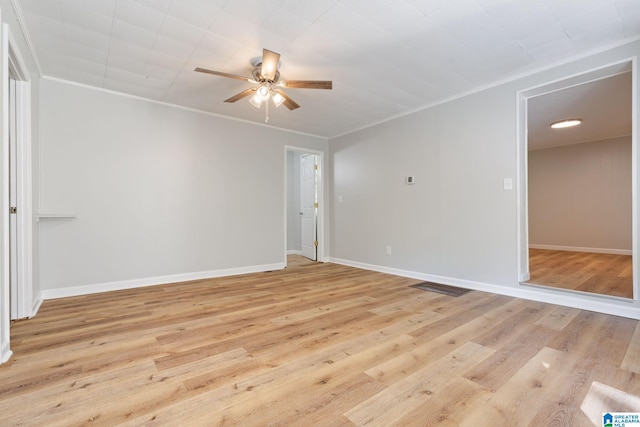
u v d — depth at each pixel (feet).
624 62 8.54
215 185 14.29
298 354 6.42
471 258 11.91
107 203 11.62
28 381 5.34
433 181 13.15
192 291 11.58
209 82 10.99
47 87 10.50
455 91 11.87
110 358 6.21
